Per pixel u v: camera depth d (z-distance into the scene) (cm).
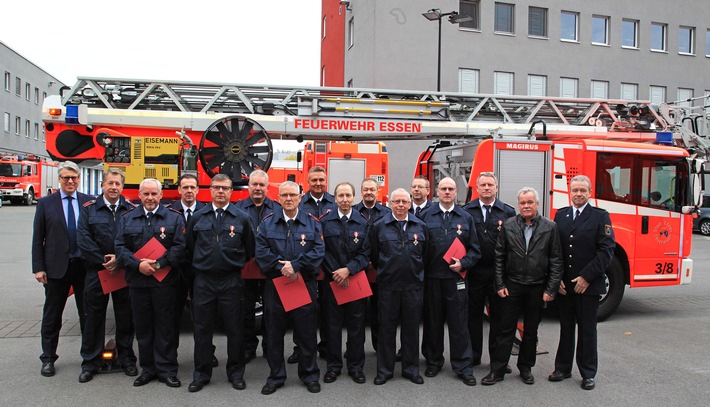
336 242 484
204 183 679
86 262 478
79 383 473
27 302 794
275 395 450
